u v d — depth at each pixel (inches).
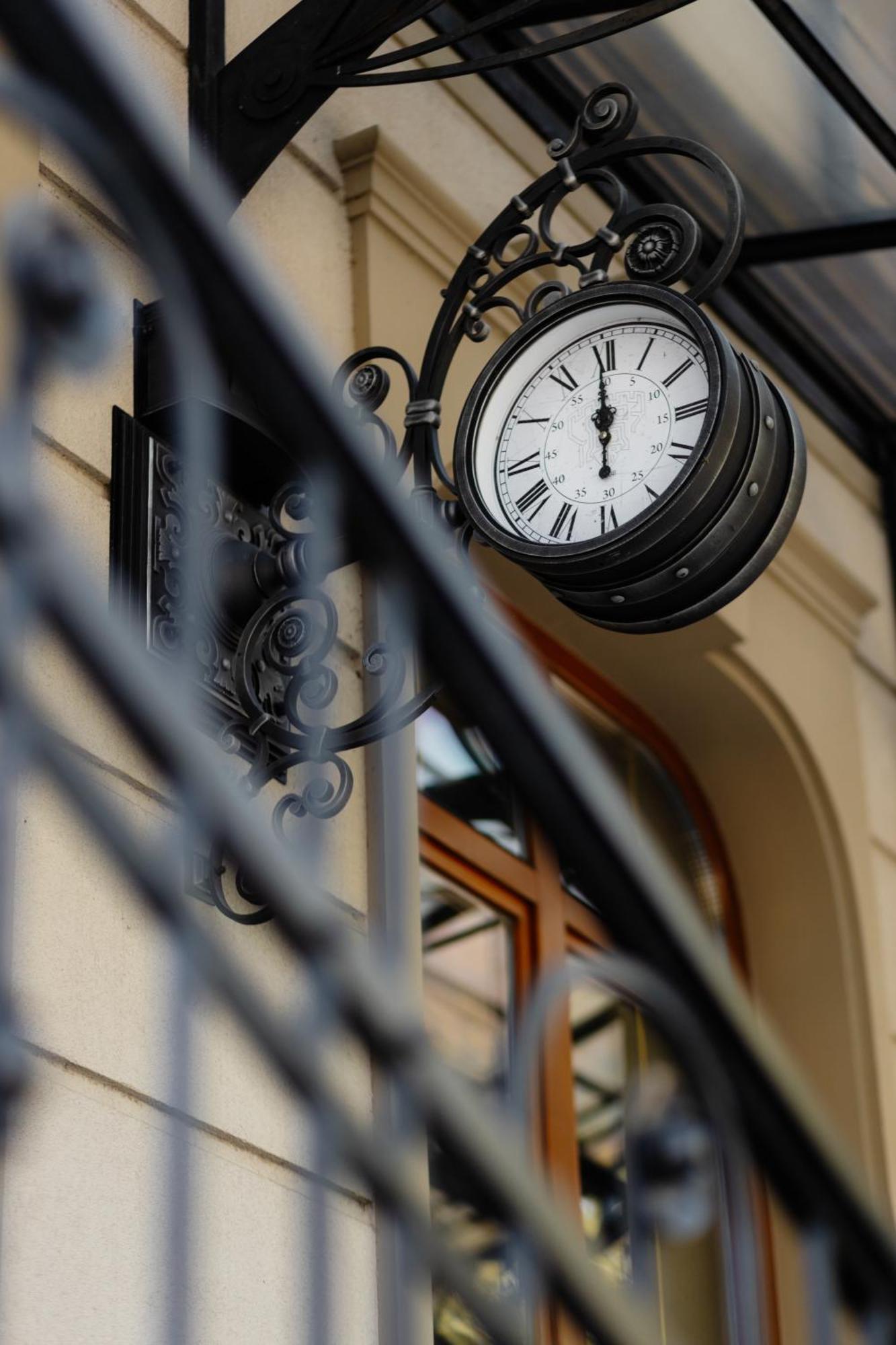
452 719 220.2
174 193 63.4
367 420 158.7
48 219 67.4
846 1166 69.6
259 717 152.6
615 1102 221.3
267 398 67.5
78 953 136.2
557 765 65.9
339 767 153.2
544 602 229.0
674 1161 72.6
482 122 220.2
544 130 231.5
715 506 145.3
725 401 145.2
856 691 267.4
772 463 148.0
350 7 168.7
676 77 235.0
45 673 140.6
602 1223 213.9
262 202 182.7
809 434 274.5
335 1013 64.6
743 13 219.9
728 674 242.1
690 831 253.0
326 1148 67.1
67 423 149.7
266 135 168.7
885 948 254.1
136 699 59.8
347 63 168.1
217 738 151.6
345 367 160.7
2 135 147.3
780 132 240.2
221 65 173.8
